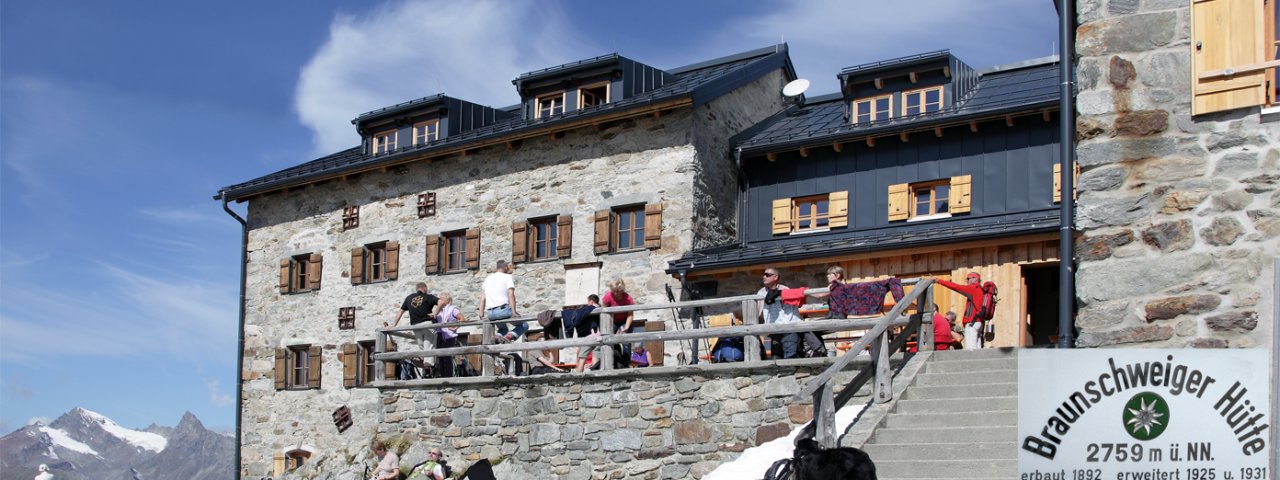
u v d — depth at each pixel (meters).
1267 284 8.59
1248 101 8.80
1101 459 6.36
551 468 15.49
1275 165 8.70
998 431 10.23
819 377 10.39
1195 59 9.02
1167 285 8.89
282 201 25.48
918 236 18.08
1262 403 6.46
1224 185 8.83
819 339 14.02
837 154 20.69
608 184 21.03
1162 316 8.87
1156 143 9.07
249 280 25.77
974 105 19.77
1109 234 9.12
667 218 20.28
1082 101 9.33
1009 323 17.20
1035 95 19.28
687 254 19.84
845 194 20.39
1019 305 17.17
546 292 21.39
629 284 20.52
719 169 21.17
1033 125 18.91
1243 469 6.41
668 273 20.06
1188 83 9.04
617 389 15.07
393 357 17.17
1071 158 9.81
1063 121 9.88
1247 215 8.73
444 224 22.88
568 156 21.58
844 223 20.31
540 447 15.65
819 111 23.08
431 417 16.78
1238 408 6.44
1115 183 9.14
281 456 24.50
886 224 19.91
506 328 17.39
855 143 20.48
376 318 23.55
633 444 14.81
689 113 20.41
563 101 22.72
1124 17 9.28
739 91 22.20
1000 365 11.75
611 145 21.12
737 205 21.62
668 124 20.58
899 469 10.05
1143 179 9.07
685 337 14.41
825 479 5.68
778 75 24.03
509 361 17.38
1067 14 9.97
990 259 17.50
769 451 12.48
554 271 21.38
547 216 21.67
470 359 21.67
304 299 24.72
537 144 21.98
